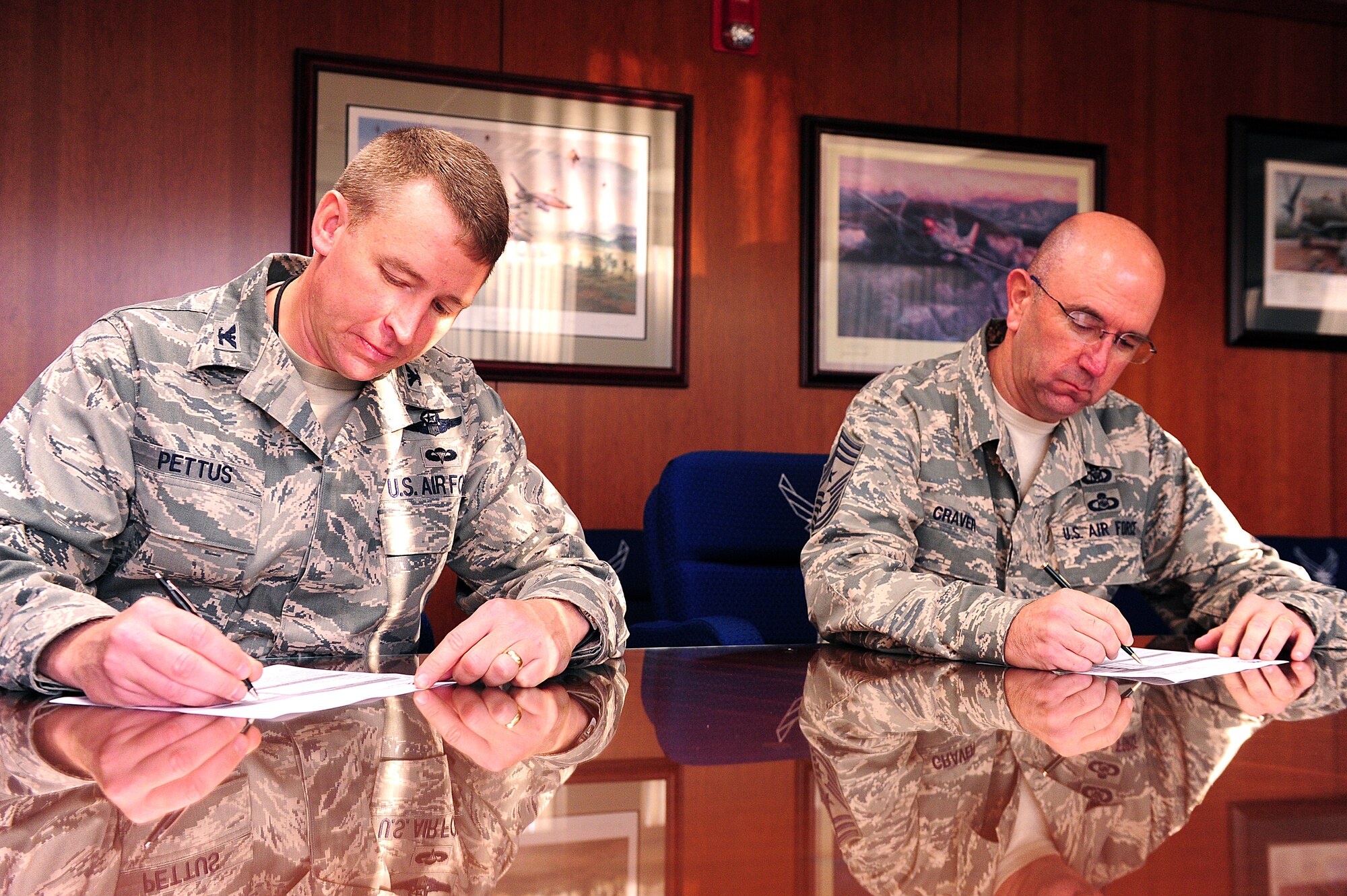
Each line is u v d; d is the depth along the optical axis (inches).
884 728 32.8
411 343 52.7
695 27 155.2
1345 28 179.2
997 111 166.6
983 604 54.0
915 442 77.2
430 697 38.4
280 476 56.1
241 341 55.7
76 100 132.8
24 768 25.6
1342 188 178.4
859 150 159.3
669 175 152.7
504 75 146.1
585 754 28.2
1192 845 19.2
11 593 40.4
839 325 158.1
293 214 139.2
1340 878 17.0
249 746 28.7
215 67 137.5
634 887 16.4
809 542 70.4
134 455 53.2
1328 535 177.9
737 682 44.5
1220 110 175.8
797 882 16.8
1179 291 173.0
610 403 150.9
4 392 130.0
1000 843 19.3
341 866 17.6
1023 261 165.5
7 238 130.3
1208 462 173.5
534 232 146.9
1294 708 39.0
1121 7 171.9
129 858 18.1
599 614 49.6
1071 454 78.3
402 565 59.2
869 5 161.9
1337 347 178.2
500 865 17.7
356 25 142.1
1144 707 38.2
